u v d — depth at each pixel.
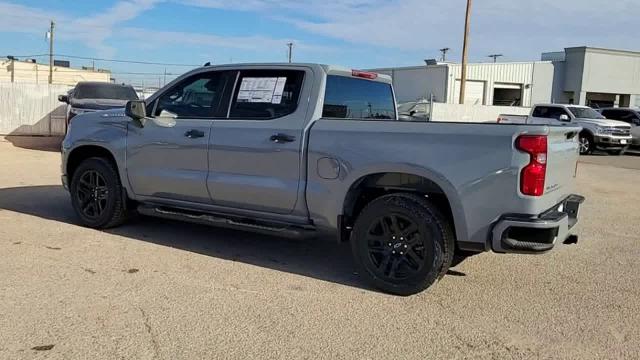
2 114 20.95
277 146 5.42
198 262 5.68
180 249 6.14
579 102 44.25
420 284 4.80
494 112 32.28
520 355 3.82
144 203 6.54
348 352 3.79
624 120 22.97
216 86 6.01
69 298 4.56
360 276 5.40
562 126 4.86
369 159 4.96
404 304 4.69
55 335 3.90
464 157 4.63
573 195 5.49
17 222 7.07
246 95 5.79
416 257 4.85
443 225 4.75
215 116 5.93
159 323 4.14
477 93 43.06
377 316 4.41
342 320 4.31
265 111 5.64
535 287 5.20
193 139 5.94
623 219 8.52
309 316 4.37
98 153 6.94
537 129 4.45
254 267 5.60
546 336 4.12
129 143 6.43
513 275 5.54
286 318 4.32
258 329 4.10
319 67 5.50
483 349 3.89
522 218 4.48
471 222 4.65
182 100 6.22
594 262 6.05
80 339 3.85
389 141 4.92
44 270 5.23
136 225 7.15
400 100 44.91
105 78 65.56
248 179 5.62
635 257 6.30
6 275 5.06
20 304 4.41
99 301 4.52
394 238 4.92
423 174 4.76
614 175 14.63
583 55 43.69
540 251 4.51
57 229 6.77
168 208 6.30
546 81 44.91
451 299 4.84
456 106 31.22
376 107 6.40
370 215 4.97
